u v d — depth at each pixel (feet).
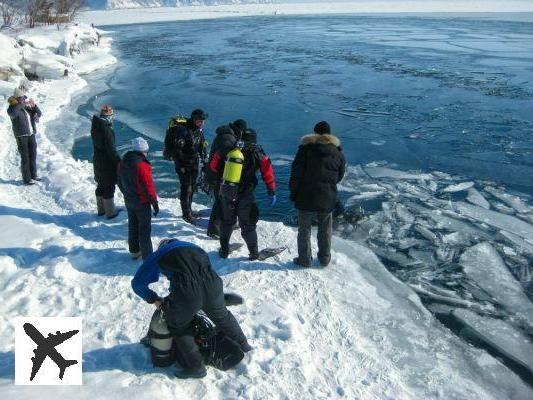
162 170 30.07
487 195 26.73
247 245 16.69
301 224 16.20
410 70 72.69
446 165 31.99
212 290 10.72
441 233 21.77
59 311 13.64
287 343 12.27
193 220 20.35
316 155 15.30
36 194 23.02
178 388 10.47
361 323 14.23
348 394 11.00
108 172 19.49
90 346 12.00
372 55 90.84
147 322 13.12
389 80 64.44
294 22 214.90
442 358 13.16
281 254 17.57
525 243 20.98
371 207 24.70
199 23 221.05
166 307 10.68
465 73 69.51
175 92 58.34
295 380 11.19
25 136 23.32
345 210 24.20
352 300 15.24
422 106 49.52
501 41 116.98
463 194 26.84
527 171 30.78
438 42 115.03
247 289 15.03
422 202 25.53
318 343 12.81
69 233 18.66
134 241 16.42
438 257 19.52
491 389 12.27
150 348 11.27
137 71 76.59
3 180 24.66
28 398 9.42
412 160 33.06
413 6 492.95
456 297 16.66
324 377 11.50
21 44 72.69
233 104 51.08
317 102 51.65
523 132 40.01
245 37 137.08
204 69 77.05
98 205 20.47
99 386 10.02
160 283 15.16
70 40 83.20
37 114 24.23
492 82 62.34
